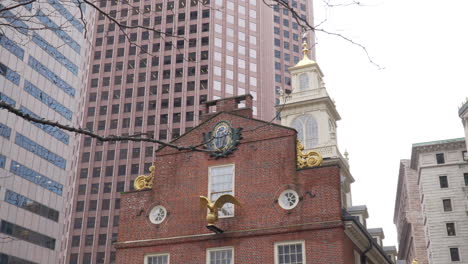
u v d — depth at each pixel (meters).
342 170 35.53
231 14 126.25
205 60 118.88
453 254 77.69
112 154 114.19
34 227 68.75
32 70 71.44
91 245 105.94
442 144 84.50
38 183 70.81
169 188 28.19
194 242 26.45
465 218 79.12
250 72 122.12
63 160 76.50
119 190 110.31
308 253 24.12
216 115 28.92
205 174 27.73
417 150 86.12
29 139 70.12
